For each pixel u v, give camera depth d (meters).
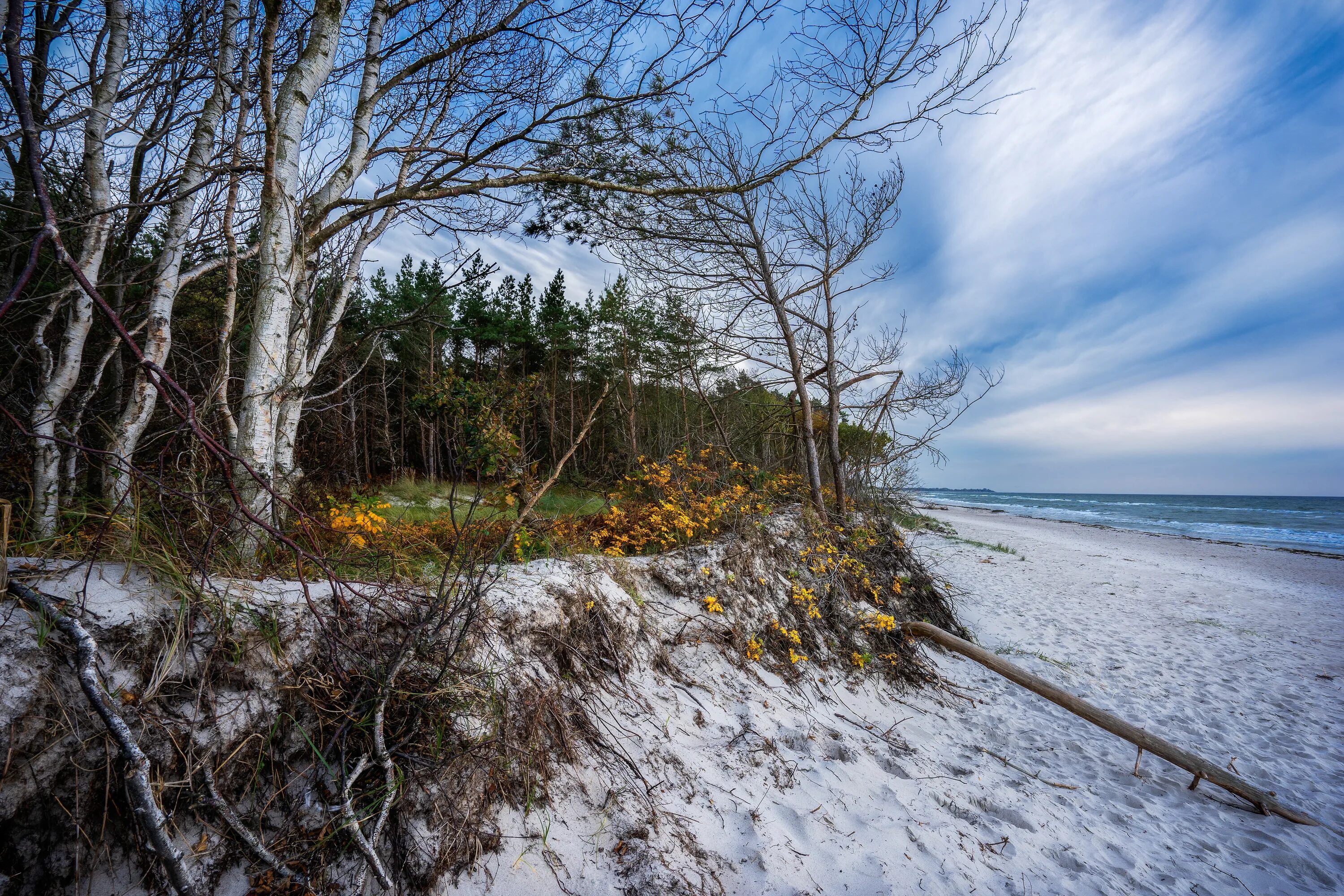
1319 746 5.57
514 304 27.36
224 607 2.27
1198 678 7.43
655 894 2.49
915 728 5.03
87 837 1.84
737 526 6.39
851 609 6.37
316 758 2.32
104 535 2.22
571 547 4.81
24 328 4.44
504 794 2.61
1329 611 12.23
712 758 3.56
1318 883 3.55
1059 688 6.22
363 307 7.93
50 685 1.86
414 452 19.50
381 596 2.77
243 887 2.02
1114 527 36.31
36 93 4.25
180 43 4.55
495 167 4.75
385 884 2.10
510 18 4.34
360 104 4.43
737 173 8.24
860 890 2.82
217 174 3.66
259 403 3.42
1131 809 4.28
